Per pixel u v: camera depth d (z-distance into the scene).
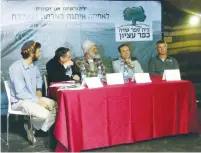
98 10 4.97
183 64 5.50
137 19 5.18
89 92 3.20
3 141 3.83
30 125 3.68
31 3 4.64
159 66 4.49
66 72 4.32
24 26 4.64
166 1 5.31
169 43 5.41
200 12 5.41
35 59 3.88
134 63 4.49
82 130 3.21
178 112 3.65
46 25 4.74
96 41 5.01
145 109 3.47
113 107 3.32
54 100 3.64
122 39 5.13
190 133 3.94
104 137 3.32
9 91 3.71
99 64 4.24
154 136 3.55
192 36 5.46
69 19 4.84
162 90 3.54
